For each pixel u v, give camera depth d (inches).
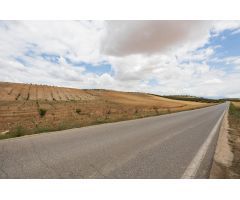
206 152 224.5
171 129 400.8
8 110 912.3
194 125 475.5
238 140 309.3
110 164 178.7
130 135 324.5
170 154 213.2
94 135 317.4
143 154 211.6
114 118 600.1
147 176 154.6
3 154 201.2
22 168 166.2
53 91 2400.3
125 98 2561.5
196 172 163.2
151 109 1290.6
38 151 214.8
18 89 2196.1
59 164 176.7
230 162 192.7
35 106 1131.9
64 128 379.6
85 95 2415.1
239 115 869.8
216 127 450.3
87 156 201.3
